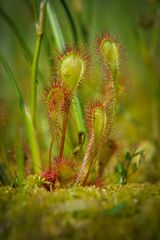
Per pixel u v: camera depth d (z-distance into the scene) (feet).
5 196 0.92
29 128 1.02
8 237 0.83
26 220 0.85
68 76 0.94
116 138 1.16
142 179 1.20
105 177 1.08
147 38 1.86
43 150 1.25
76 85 0.95
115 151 1.09
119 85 1.03
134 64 1.97
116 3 2.09
